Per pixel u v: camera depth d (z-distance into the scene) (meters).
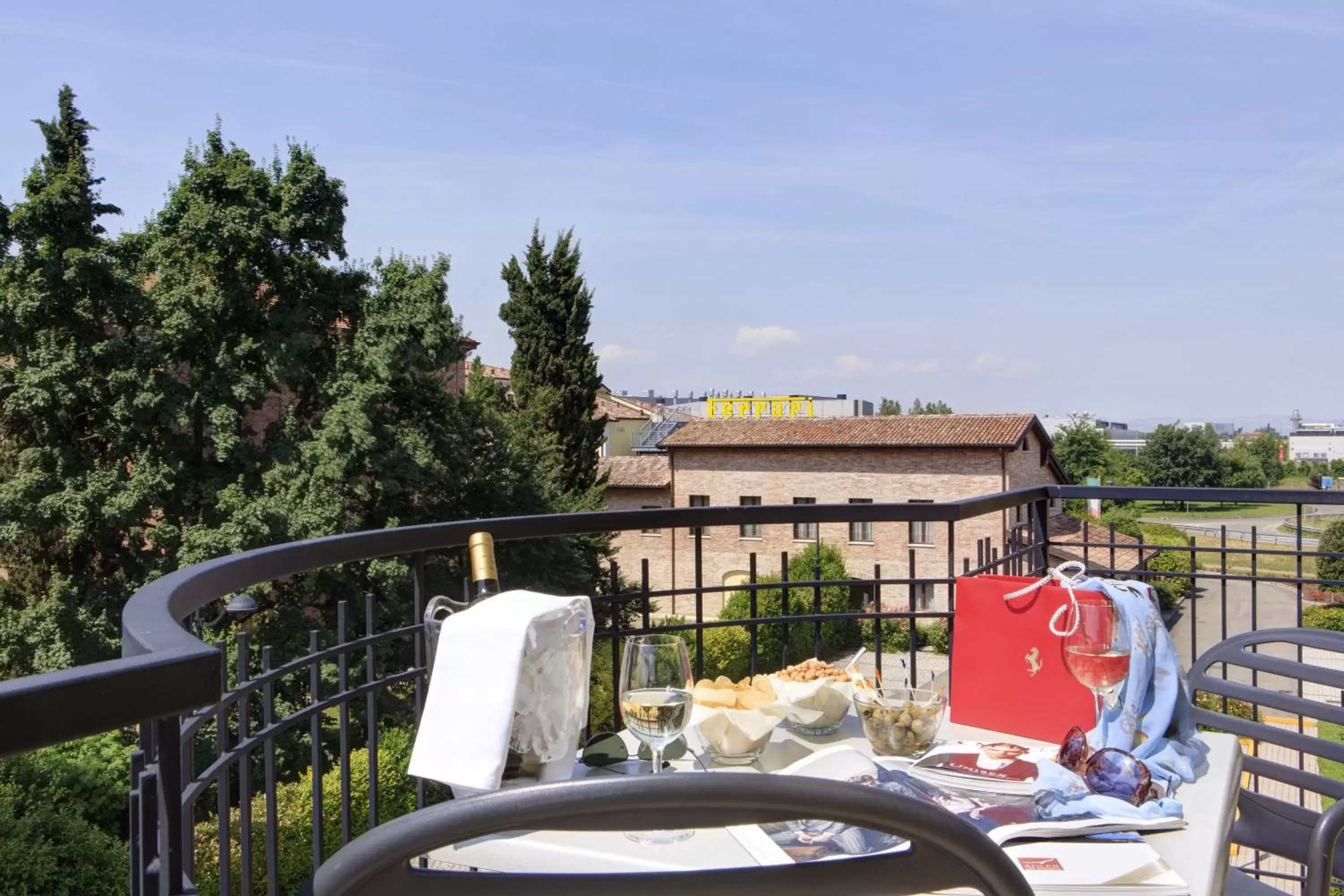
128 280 18.20
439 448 20.80
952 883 0.82
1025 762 1.45
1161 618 1.57
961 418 31.62
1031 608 1.68
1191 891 1.10
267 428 19.66
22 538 17.91
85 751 10.29
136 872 0.84
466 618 1.33
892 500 30.50
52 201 17.38
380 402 19.47
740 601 18.45
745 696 1.67
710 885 0.80
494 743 1.27
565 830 0.75
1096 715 1.62
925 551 29.64
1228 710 2.96
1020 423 30.47
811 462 31.50
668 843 1.16
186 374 19.42
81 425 18.75
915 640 2.53
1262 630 1.99
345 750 1.63
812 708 1.67
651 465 34.88
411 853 0.74
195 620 1.20
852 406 50.81
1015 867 0.83
